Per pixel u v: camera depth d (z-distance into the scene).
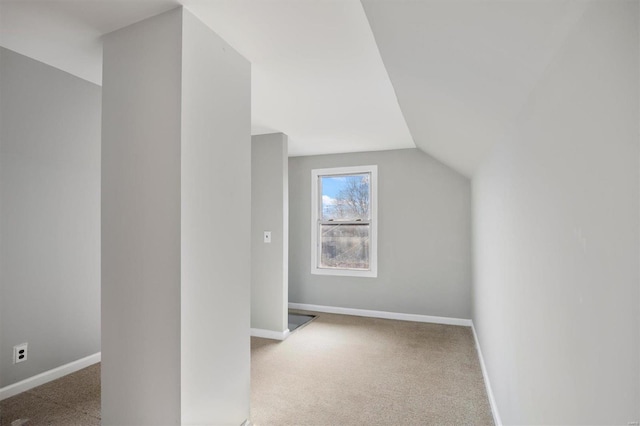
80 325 2.80
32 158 2.48
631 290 0.60
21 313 2.42
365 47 1.88
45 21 1.65
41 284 2.54
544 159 1.11
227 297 1.85
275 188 3.80
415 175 4.50
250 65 2.05
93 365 2.87
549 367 1.11
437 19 1.06
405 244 4.53
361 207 4.80
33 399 2.33
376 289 4.65
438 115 2.24
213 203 1.75
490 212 2.41
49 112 2.58
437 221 4.41
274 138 3.80
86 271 2.85
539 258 1.20
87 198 2.85
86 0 1.50
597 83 0.72
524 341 1.45
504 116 1.65
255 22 1.66
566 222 0.93
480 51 1.14
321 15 1.59
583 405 0.84
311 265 4.98
